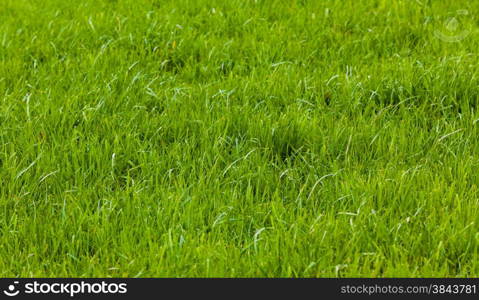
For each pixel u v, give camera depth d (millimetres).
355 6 7504
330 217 4066
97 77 5930
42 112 5285
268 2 7676
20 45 6715
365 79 5730
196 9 7590
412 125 5133
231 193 4398
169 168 4691
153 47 6719
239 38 6887
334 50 6609
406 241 3939
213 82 5898
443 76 5641
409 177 4500
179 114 5203
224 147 4922
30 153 4816
